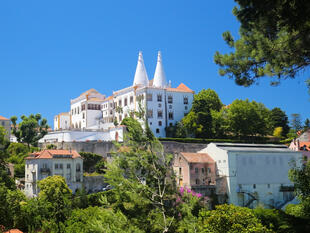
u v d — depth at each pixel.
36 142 125.12
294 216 40.56
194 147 106.69
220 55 32.19
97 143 107.12
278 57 28.25
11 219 58.06
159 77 143.25
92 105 145.75
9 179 76.75
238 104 119.50
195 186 80.12
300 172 43.25
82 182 92.12
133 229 29.38
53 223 55.56
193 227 29.92
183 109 124.50
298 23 24.84
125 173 32.53
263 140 121.75
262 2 24.67
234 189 82.88
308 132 110.12
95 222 30.02
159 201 31.86
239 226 35.75
